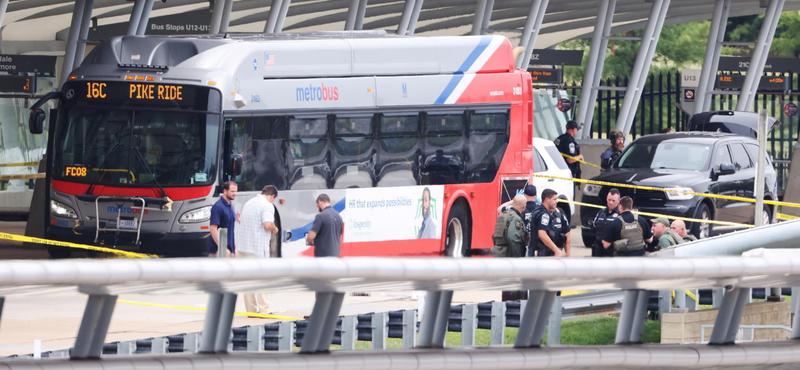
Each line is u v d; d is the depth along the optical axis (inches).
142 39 2340.1
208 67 2297.0
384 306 2033.7
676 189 3053.6
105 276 525.0
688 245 1517.0
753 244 1488.7
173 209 2287.2
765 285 762.8
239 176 2303.2
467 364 669.9
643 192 3080.7
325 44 2426.2
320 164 2400.3
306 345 654.5
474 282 639.1
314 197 2388.0
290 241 2358.5
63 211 2340.1
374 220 2480.3
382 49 2511.1
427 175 2578.7
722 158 3208.7
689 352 734.5
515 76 2748.5
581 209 3161.9
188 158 2283.5
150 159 2299.5
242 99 2295.8
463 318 1460.4
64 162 2340.1
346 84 2445.9
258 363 624.7
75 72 2354.8
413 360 656.4
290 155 2358.5
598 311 1865.2
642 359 717.9
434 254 2615.7
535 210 2015.3
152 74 2303.2
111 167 2314.2
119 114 2317.9
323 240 2112.5
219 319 642.2
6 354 1427.2
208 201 2277.3
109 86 2317.9
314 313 650.8
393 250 2519.7
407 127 2541.8
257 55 2333.9
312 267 575.5
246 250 2043.6
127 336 1658.5
